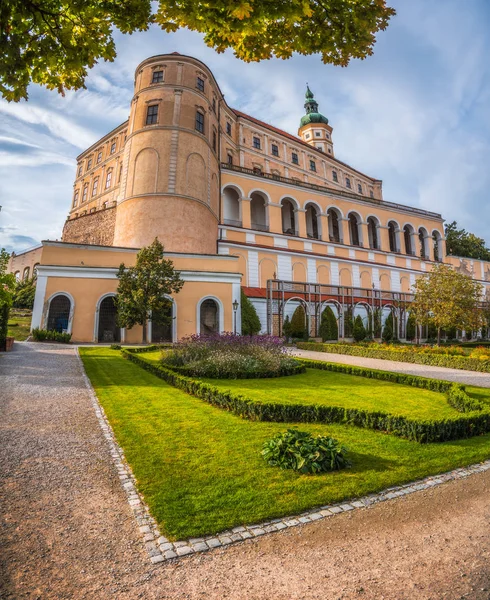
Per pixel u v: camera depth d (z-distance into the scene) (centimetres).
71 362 1456
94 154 5344
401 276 5006
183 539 324
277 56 462
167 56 3634
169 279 2523
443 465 516
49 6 405
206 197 3553
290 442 514
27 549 306
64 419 687
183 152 3406
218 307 2862
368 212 5225
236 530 341
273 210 4334
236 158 4594
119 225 3400
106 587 265
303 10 359
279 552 311
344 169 6100
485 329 4088
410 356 1939
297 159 5375
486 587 272
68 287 2595
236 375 1180
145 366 1359
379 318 3953
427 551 318
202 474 456
